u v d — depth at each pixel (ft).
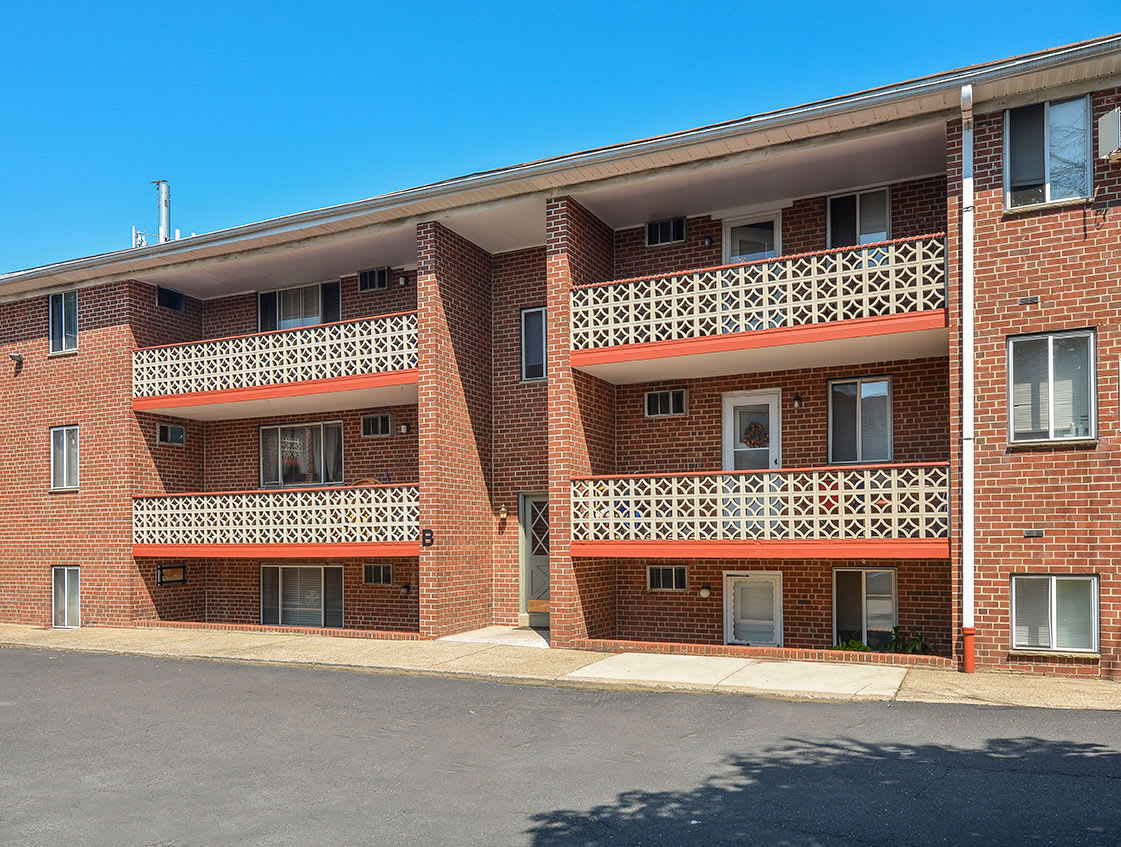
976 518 40.55
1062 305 39.37
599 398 54.13
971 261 40.83
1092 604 38.60
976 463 40.68
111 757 30.94
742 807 24.34
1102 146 38.58
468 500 56.80
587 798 25.48
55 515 66.23
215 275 64.08
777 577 51.75
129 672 46.47
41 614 66.44
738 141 44.70
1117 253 38.55
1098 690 36.17
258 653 49.78
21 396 68.44
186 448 67.67
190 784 27.73
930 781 25.76
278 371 59.62
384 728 33.88
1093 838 21.58
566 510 50.01
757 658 44.96
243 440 67.67
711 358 48.67
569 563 49.78
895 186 49.42
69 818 24.95
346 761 29.73
